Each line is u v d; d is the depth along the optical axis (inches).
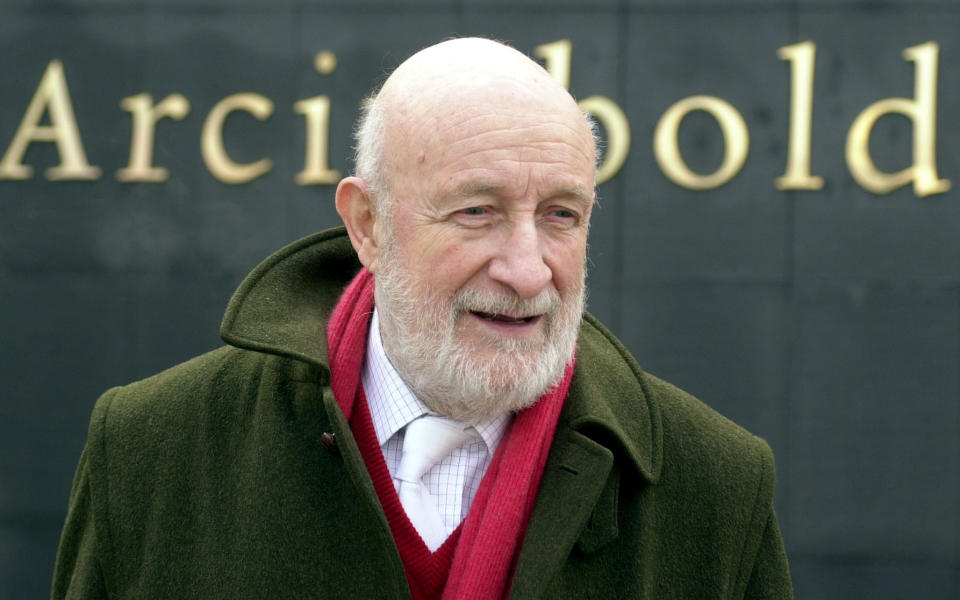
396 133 80.3
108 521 87.1
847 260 217.9
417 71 80.6
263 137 230.4
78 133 234.8
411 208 79.4
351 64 228.7
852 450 219.1
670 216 221.5
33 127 235.5
